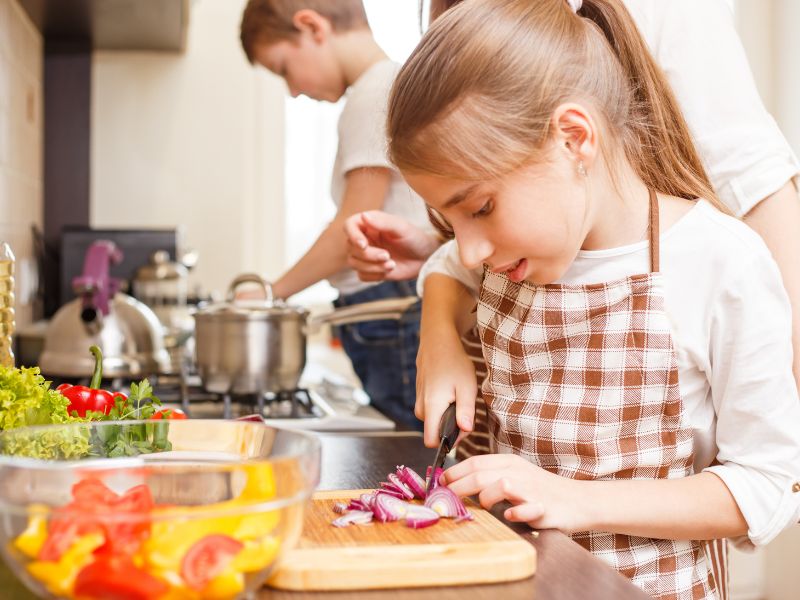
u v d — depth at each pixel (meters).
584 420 0.97
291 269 1.85
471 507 0.85
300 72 1.86
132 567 0.53
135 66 3.07
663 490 0.88
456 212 0.86
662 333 0.95
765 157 1.18
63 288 2.72
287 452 0.69
